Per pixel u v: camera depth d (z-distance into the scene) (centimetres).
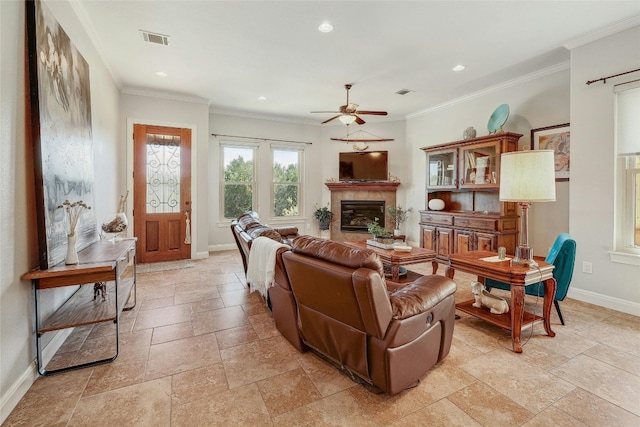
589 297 314
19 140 172
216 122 588
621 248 296
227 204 614
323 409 160
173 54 347
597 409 161
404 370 166
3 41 157
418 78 418
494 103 452
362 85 446
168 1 250
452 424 150
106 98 366
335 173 686
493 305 256
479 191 477
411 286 194
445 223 484
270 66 379
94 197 306
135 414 156
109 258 217
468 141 447
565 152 368
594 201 308
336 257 169
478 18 273
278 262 217
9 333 159
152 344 231
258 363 205
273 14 268
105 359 207
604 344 230
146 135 474
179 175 500
